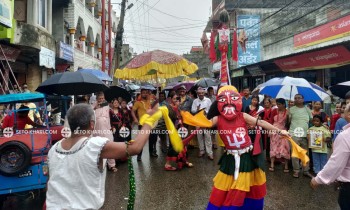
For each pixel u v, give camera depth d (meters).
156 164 8.10
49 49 13.47
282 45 18.91
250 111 7.36
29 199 5.65
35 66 14.92
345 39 12.38
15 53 11.85
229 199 3.81
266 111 7.44
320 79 13.59
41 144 4.97
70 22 18.88
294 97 6.97
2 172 4.62
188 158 8.67
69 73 5.95
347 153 2.86
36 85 15.02
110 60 20.66
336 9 16.88
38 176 4.86
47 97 5.53
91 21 24.06
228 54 14.38
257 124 4.00
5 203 5.51
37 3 13.30
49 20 14.45
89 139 2.33
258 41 22.94
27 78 14.52
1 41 11.09
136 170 7.53
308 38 15.49
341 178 3.01
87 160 2.24
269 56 20.78
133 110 8.75
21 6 12.51
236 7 24.53
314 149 6.74
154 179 6.80
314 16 20.62
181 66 7.49
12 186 4.75
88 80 5.84
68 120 2.38
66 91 6.34
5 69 11.18
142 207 5.26
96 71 11.55
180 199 5.62
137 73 7.45
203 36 20.33
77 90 6.40
